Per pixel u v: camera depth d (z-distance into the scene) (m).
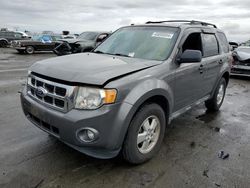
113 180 3.14
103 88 2.91
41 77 3.33
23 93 3.70
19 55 19.95
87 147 3.03
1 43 27.17
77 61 3.59
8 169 3.25
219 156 3.89
